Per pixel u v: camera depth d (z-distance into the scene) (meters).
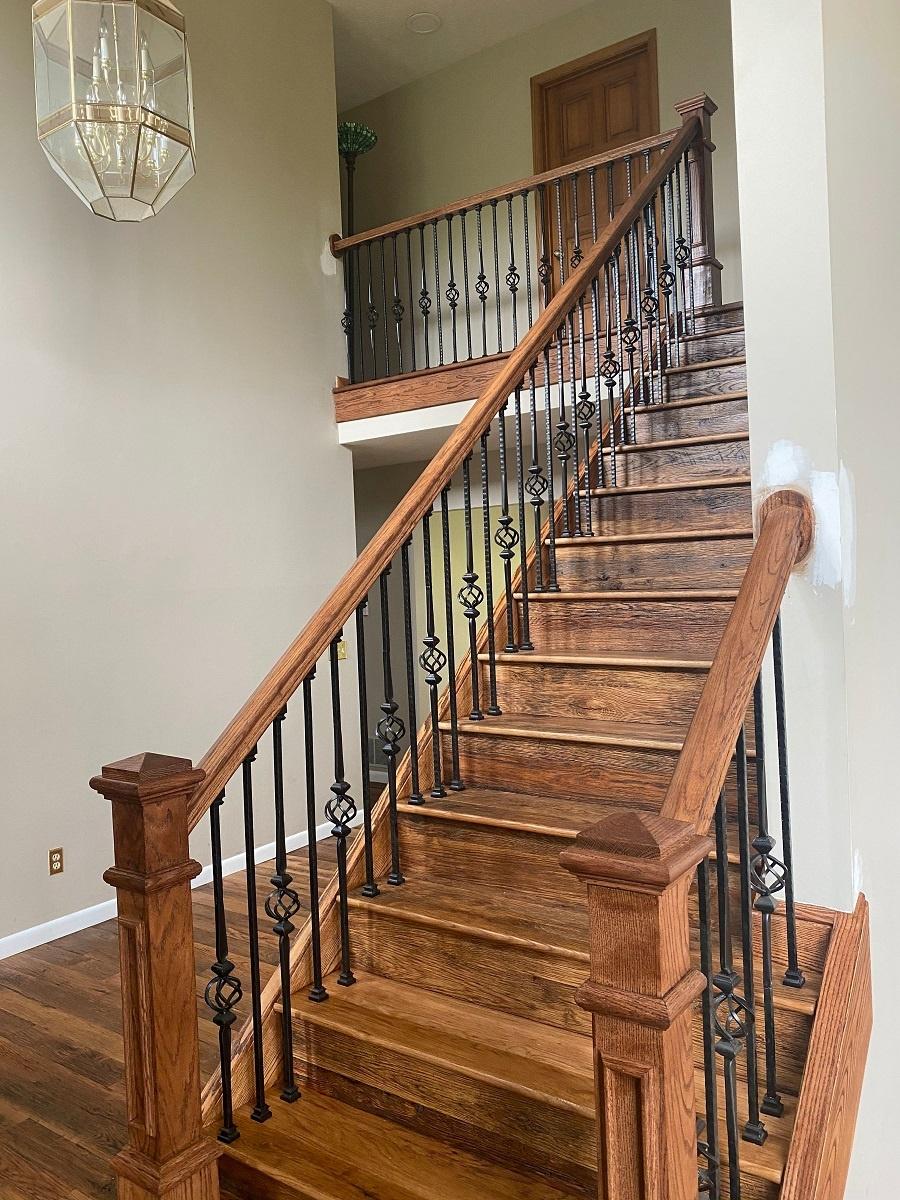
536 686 2.91
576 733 2.56
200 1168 1.85
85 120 2.51
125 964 1.85
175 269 4.46
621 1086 1.24
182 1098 1.85
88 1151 2.36
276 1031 2.27
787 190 2.04
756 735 1.88
